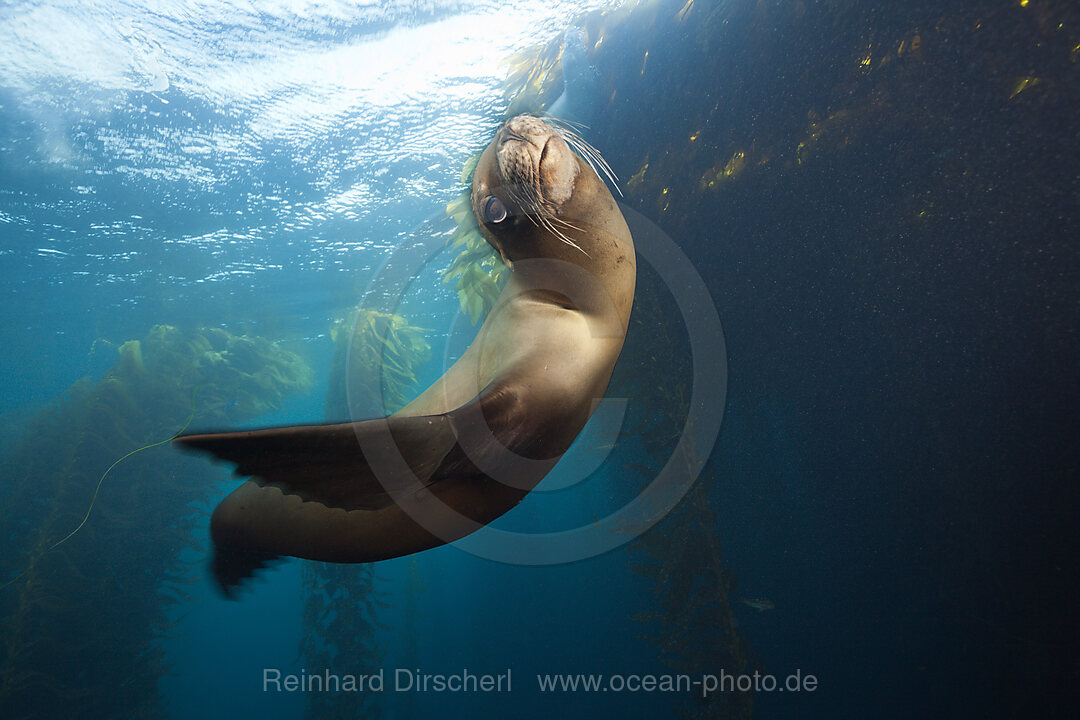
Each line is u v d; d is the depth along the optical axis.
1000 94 2.06
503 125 1.02
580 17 2.84
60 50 2.83
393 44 2.97
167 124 3.45
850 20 2.28
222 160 3.88
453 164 4.11
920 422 3.09
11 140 3.36
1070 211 2.12
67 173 3.78
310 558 0.91
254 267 5.61
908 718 3.24
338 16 2.78
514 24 2.87
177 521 4.24
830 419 3.49
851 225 2.69
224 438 0.57
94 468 3.89
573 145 1.10
